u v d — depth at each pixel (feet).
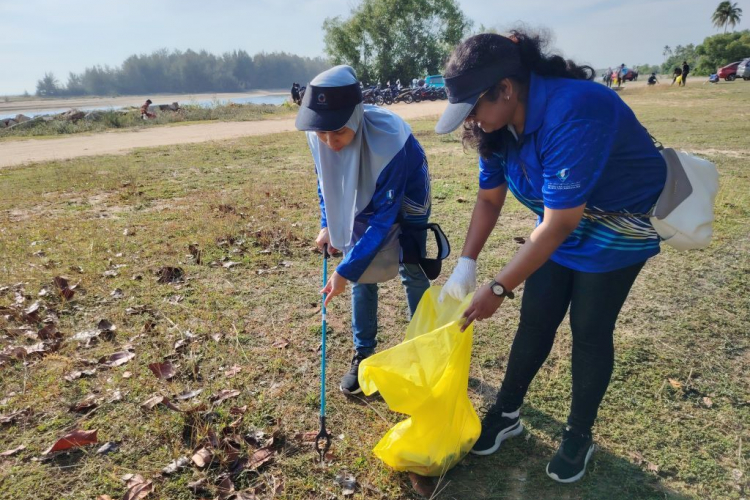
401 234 8.75
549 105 5.89
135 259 15.19
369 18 151.02
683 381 9.62
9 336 11.12
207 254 15.60
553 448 8.16
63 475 7.54
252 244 16.53
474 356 10.53
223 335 11.20
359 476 7.60
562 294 7.40
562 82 5.98
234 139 46.80
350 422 8.68
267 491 7.31
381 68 153.58
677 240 6.50
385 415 8.87
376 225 8.00
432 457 7.27
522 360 7.79
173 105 84.53
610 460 7.86
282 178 26.89
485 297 6.52
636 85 153.99
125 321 11.78
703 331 11.29
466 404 7.81
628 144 6.11
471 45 5.83
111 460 7.80
